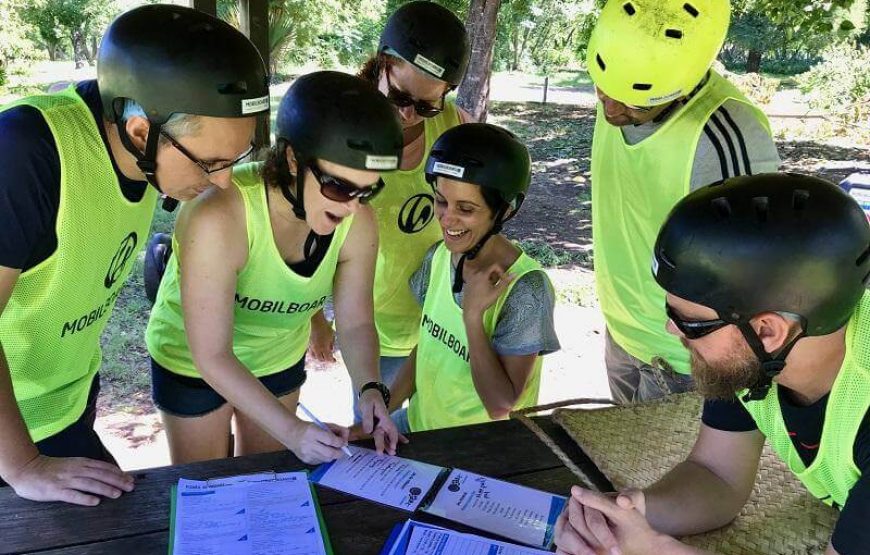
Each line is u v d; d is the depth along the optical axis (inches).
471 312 84.4
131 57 59.2
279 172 70.2
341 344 83.2
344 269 82.7
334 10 747.4
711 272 45.8
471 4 338.6
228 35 62.3
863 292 46.1
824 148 515.2
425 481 67.3
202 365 73.6
